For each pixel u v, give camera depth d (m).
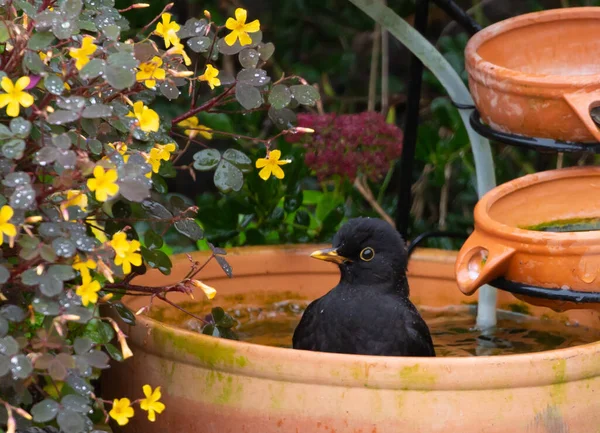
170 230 8.95
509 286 5.84
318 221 8.99
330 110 12.28
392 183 11.42
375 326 6.23
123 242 4.48
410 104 7.59
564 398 5.07
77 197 4.44
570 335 7.03
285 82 8.50
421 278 7.64
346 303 6.32
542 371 4.99
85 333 5.47
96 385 6.48
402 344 6.21
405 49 12.71
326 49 12.22
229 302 7.43
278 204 9.09
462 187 11.16
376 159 8.27
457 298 7.58
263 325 7.28
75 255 4.52
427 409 4.93
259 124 11.37
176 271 7.12
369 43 12.50
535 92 5.88
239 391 5.16
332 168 8.27
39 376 5.55
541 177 6.40
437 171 10.23
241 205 8.59
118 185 4.36
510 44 6.70
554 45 6.70
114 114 4.89
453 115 10.45
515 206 6.42
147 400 4.79
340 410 4.97
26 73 4.66
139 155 4.86
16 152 4.29
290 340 6.92
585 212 6.45
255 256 7.46
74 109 4.39
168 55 5.06
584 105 5.77
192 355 5.28
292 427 5.05
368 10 7.01
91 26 4.84
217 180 5.71
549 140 6.06
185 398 5.36
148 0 9.91
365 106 12.52
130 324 5.46
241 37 5.38
